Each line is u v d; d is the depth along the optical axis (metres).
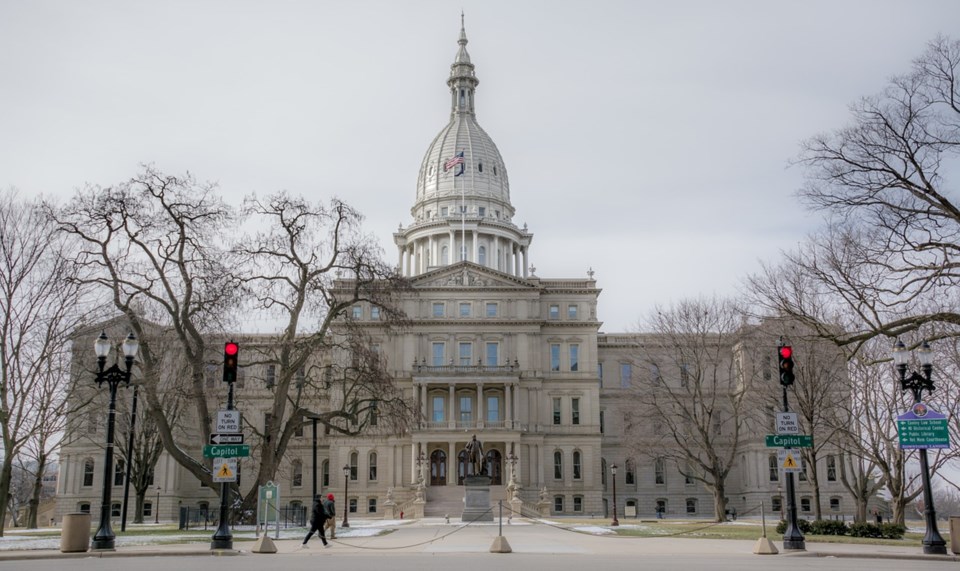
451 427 109.25
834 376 61.31
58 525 98.56
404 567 25.72
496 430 108.81
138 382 54.28
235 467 34.97
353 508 109.69
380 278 62.06
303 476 115.94
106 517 34.09
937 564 28.77
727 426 118.00
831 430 65.19
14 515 92.31
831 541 40.81
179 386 60.28
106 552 32.19
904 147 37.62
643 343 112.81
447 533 50.22
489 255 149.50
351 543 40.47
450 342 114.31
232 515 56.12
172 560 29.23
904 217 38.28
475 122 163.50
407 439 110.44
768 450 112.88
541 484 111.19
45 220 53.50
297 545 39.19
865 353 56.88
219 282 55.59
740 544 39.69
